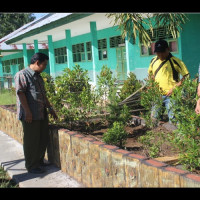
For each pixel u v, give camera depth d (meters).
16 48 24.00
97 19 12.09
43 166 5.23
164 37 11.47
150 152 4.41
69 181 4.52
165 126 5.39
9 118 7.77
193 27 10.84
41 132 5.05
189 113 3.41
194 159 3.35
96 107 6.49
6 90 17.91
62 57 21.95
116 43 15.48
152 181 2.99
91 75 15.02
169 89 5.32
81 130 6.15
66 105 6.95
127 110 5.94
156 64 5.51
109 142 4.77
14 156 6.05
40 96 4.88
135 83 8.08
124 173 3.37
